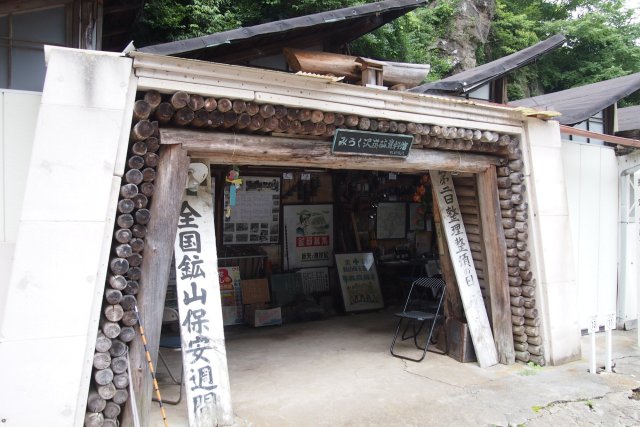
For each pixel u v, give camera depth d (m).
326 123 4.46
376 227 9.03
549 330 5.71
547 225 5.76
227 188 7.46
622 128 9.48
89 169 3.46
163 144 3.79
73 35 5.23
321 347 6.29
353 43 9.51
